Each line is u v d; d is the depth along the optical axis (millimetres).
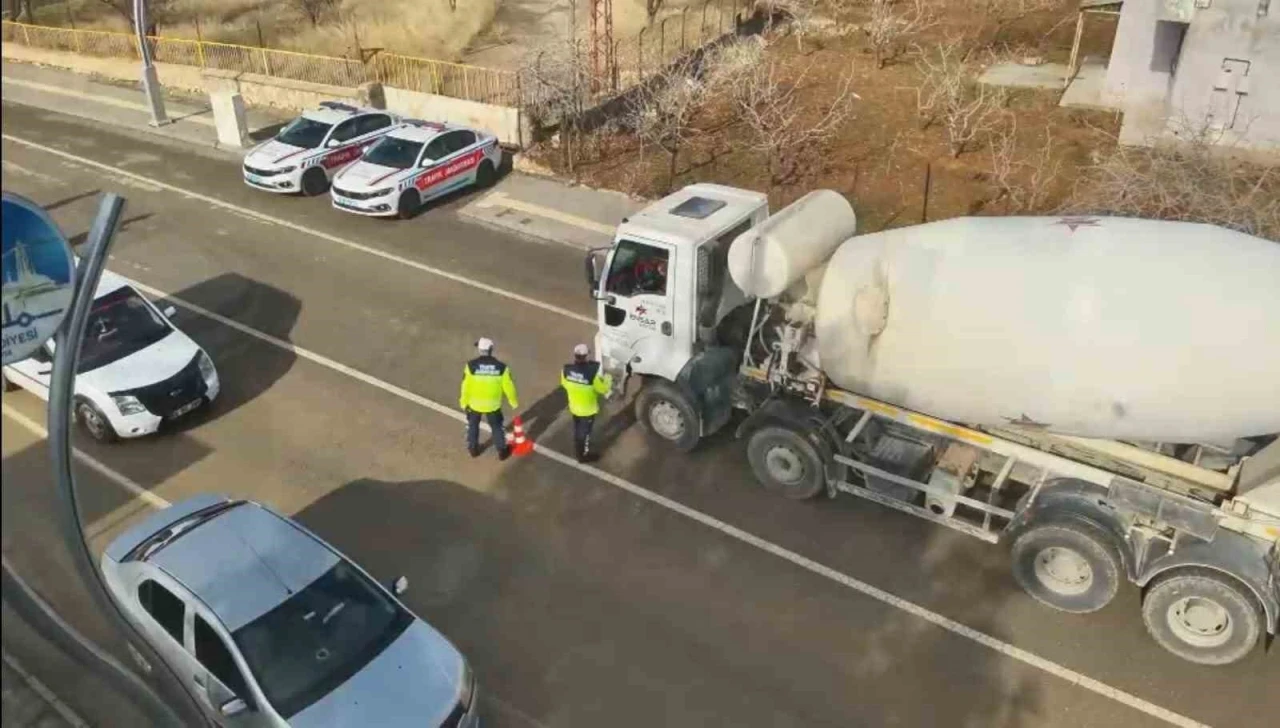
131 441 11500
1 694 3264
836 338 8820
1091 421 7914
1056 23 25547
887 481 9273
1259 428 7488
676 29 26484
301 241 17234
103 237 3535
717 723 7641
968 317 8055
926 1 28172
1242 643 7664
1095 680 7941
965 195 16828
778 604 8820
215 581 7371
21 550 3486
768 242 9047
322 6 30391
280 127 23703
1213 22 17203
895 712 7707
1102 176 15594
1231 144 17609
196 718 4062
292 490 10547
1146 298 7469
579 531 9820
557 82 21094
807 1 27703
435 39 26797
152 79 23391
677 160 19453
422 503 10289
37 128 24328
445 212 18344
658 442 11195
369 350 13484
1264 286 7320
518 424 10969
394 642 7340
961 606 8758
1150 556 8031
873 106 21188
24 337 3357
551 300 14766
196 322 14422
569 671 8148
